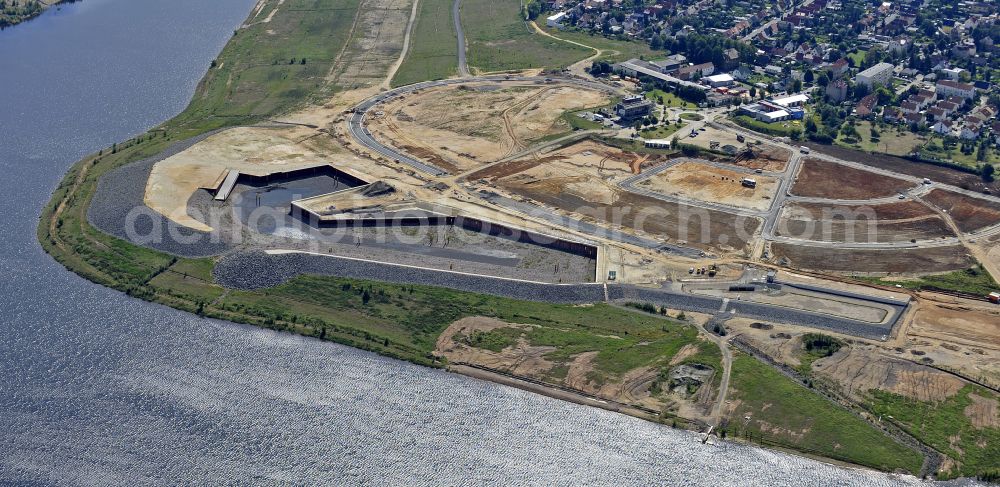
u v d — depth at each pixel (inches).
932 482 7076.8
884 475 7135.8
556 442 7401.6
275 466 7032.5
